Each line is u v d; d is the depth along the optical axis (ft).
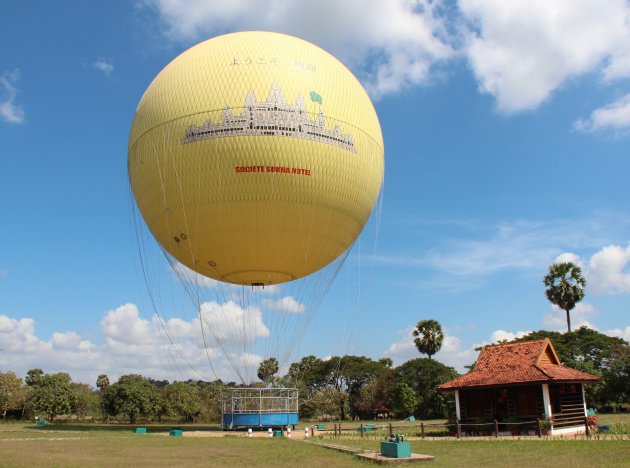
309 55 111.75
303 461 74.64
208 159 103.60
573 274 287.69
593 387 229.45
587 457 72.90
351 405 314.55
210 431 138.92
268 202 105.81
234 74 104.94
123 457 80.33
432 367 274.98
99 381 418.10
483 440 103.60
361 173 112.88
